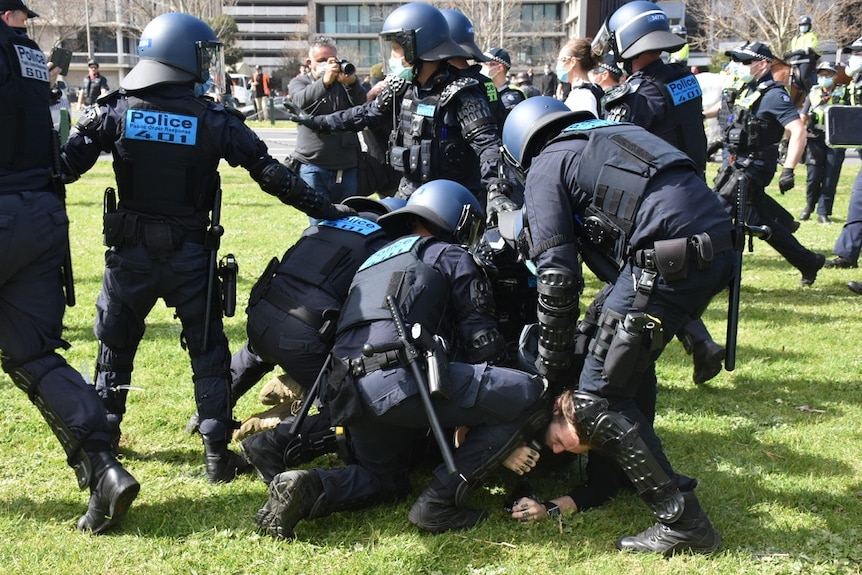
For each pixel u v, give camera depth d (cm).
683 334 465
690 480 332
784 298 670
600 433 312
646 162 305
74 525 334
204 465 389
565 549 320
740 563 309
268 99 2823
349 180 689
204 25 372
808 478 372
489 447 325
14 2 337
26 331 328
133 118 355
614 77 580
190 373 502
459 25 504
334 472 337
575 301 311
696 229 302
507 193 427
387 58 516
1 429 419
